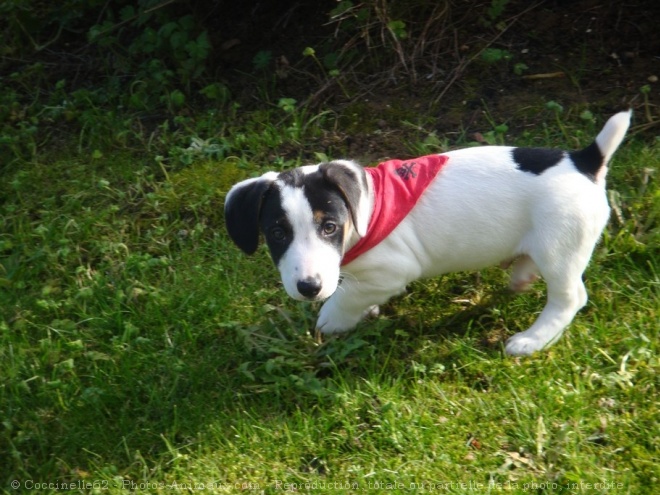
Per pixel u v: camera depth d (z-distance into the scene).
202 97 1.94
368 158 1.80
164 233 1.72
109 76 1.99
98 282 1.64
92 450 1.44
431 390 1.47
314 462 1.41
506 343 1.52
